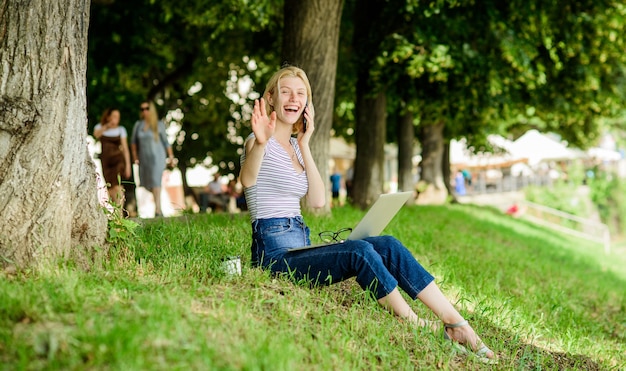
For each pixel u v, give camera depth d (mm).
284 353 3385
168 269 4668
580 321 7762
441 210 19812
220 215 9055
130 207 13391
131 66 18062
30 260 4332
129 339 3029
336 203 16312
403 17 15211
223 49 20188
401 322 4562
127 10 17062
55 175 4461
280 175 4879
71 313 3447
